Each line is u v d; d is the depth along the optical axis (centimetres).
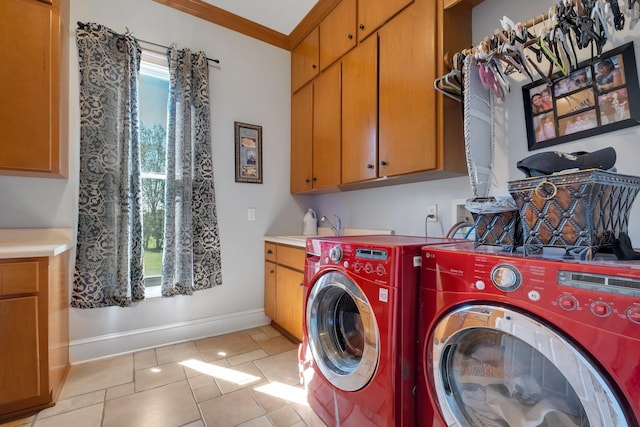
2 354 142
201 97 241
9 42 165
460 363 99
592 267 69
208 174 245
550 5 138
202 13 248
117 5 215
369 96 195
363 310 120
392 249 109
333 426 136
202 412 151
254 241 278
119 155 208
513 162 150
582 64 126
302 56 277
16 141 167
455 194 178
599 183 79
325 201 295
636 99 112
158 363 202
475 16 165
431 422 103
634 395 62
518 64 127
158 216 241
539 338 75
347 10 216
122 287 201
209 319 253
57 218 196
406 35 170
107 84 204
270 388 173
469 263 92
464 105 129
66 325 190
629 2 97
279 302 252
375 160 190
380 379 111
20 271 147
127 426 140
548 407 79
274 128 291
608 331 66
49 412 149
